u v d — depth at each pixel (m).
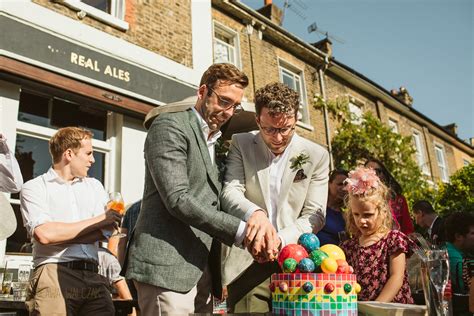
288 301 1.47
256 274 2.25
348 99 12.34
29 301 2.56
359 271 2.53
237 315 1.48
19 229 4.75
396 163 11.84
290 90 2.13
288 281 1.49
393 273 2.39
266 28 10.11
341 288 1.45
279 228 2.22
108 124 6.11
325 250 1.58
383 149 11.78
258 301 2.23
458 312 2.53
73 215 2.80
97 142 5.90
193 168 1.96
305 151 2.33
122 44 6.20
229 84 2.01
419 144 16.44
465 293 2.93
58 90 5.30
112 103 5.78
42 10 5.29
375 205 2.54
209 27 7.81
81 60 5.57
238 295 2.26
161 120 1.96
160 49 6.80
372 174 2.64
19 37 4.95
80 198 2.88
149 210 1.94
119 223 2.67
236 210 1.98
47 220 2.59
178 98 6.82
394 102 14.54
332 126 11.64
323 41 13.22
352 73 12.57
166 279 1.81
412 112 15.62
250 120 2.66
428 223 6.13
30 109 5.29
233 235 1.76
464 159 20.17
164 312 1.80
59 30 5.42
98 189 3.07
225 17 9.32
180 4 7.34
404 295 2.43
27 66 4.95
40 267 2.59
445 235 3.62
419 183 12.32
